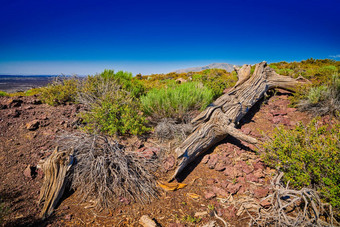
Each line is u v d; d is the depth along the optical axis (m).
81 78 5.99
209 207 2.79
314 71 8.80
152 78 19.14
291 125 4.99
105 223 2.40
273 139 3.38
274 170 3.42
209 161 3.73
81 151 3.26
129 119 4.21
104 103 4.48
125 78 7.65
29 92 7.81
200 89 5.79
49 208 2.51
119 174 3.00
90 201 2.71
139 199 2.82
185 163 3.54
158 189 3.07
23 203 2.51
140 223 2.45
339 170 2.25
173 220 2.56
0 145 3.47
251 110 6.14
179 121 5.13
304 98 5.93
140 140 4.14
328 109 5.03
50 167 2.76
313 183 2.72
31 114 4.62
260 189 2.96
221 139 4.47
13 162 3.15
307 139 2.92
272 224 2.40
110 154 3.21
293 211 2.57
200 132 3.99
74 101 5.66
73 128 4.35
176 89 5.55
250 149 4.23
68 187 2.90
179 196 3.00
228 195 3.00
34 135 3.88
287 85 6.96
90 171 2.91
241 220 2.54
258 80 6.41
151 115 5.17
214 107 4.59
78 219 2.42
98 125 4.17
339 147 2.53
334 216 2.38
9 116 4.35
